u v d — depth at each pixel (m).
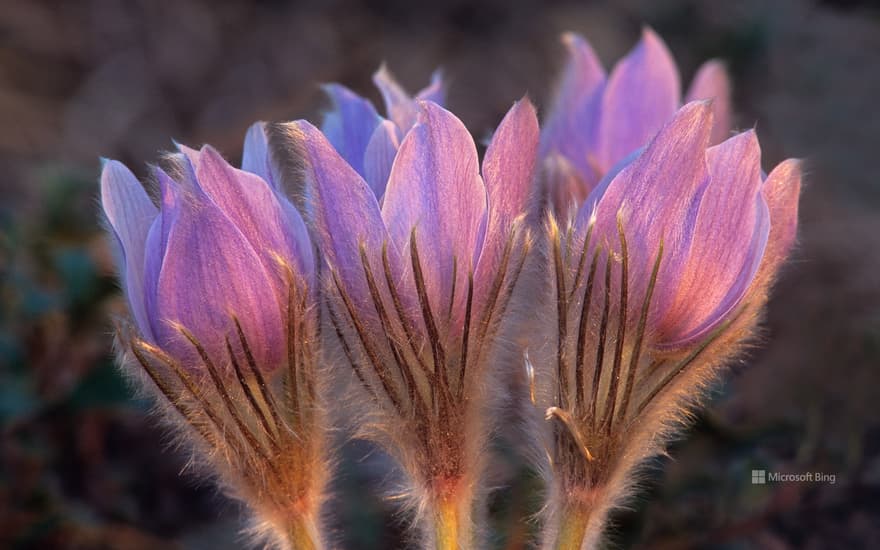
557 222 0.25
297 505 0.24
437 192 0.23
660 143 0.23
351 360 0.24
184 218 0.23
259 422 0.24
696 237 0.23
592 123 0.27
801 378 0.34
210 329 0.24
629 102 0.27
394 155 0.24
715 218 0.23
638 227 0.23
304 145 0.23
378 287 0.24
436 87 0.25
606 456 0.24
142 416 0.37
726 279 0.24
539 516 0.25
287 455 0.24
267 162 0.24
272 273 0.24
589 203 0.24
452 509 0.24
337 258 0.24
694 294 0.24
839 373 0.34
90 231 0.39
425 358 0.24
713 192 0.23
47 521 0.34
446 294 0.24
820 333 0.36
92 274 0.36
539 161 0.27
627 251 0.23
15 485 0.35
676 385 0.24
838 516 0.33
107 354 0.36
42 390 0.37
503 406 0.25
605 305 0.23
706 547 0.32
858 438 0.33
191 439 0.24
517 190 0.24
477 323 0.24
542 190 0.26
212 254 0.23
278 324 0.24
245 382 0.24
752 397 0.34
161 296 0.23
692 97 0.29
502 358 0.24
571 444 0.24
